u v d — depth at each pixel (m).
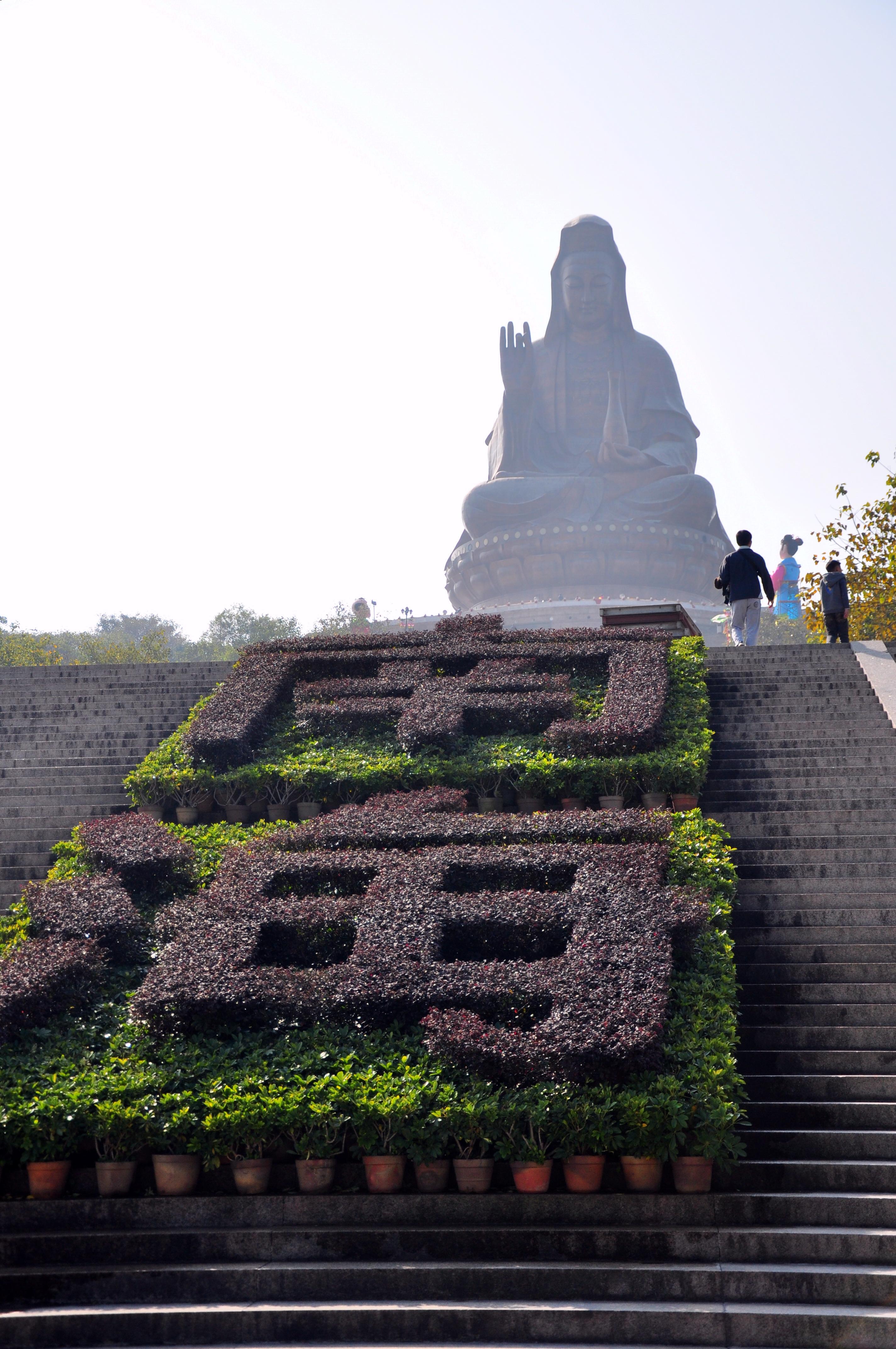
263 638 96.19
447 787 17.11
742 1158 9.09
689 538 59.00
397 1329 7.78
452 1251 8.45
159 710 21.23
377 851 13.77
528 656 21.08
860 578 34.31
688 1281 7.87
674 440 63.31
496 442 65.81
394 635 23.59
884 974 11.69
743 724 18.44
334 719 19.28
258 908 12.48
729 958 11.36
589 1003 9.93
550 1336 7.66
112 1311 7.97
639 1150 8.81
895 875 13.47
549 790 16.59
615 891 11.88
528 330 64.31
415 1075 9.70
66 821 17.22
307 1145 9.15
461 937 12.12
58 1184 9.39
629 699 18.47
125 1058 10.57
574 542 58.31
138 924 12.89
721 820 15.28
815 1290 7.76
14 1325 7.90
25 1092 9.86
